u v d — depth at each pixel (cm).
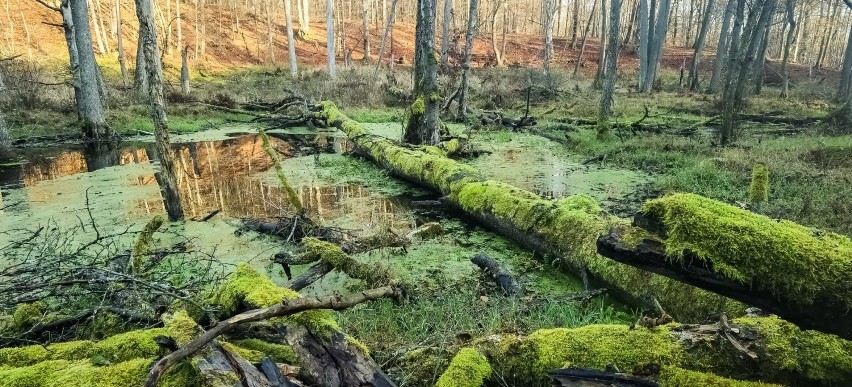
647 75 2419
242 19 3722
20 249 545
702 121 1454
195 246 564
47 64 2248
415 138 1059
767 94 2228
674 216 225
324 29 4028
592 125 1462
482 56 3525
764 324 263
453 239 596
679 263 222
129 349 273
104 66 2398
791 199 652
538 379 268
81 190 824
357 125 1202
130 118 1496
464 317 374
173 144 1280
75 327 344
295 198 596
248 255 541
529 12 5362
